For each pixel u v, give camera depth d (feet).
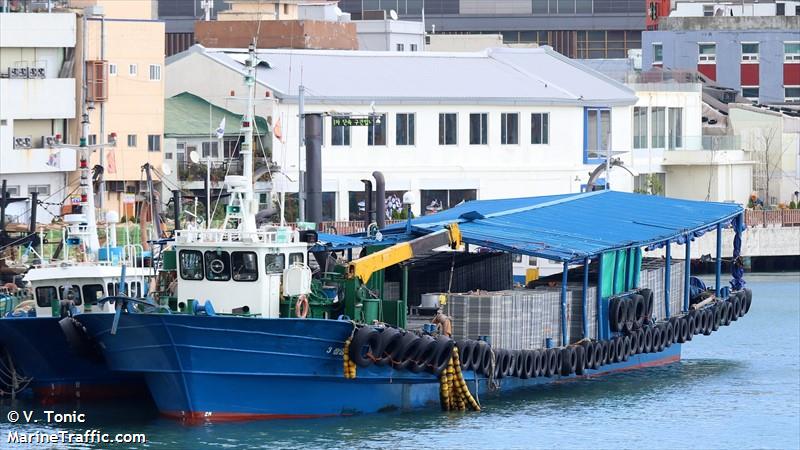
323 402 549.95
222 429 536.83
